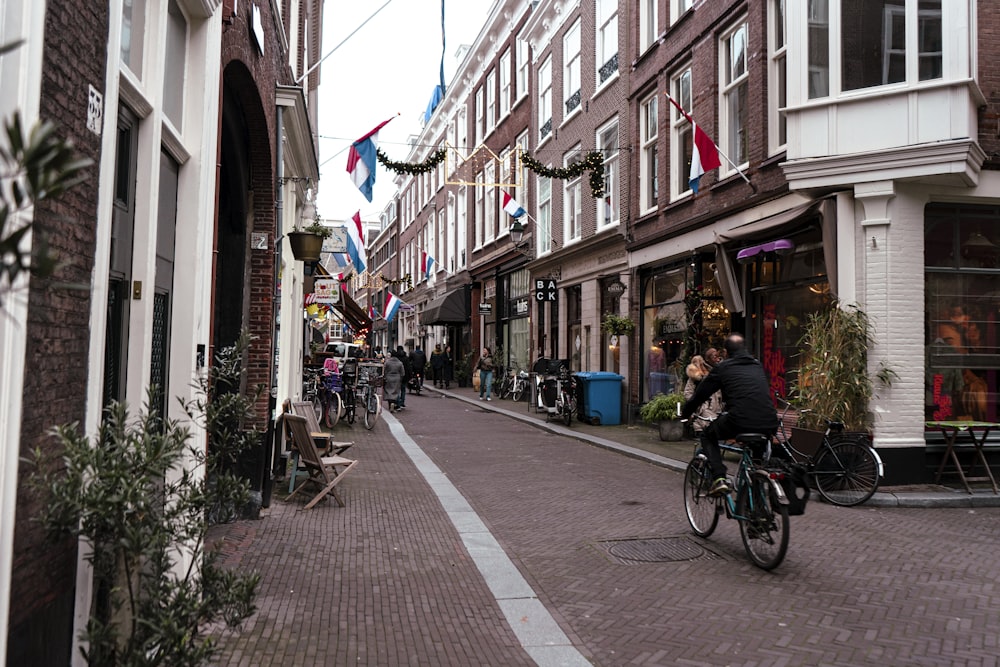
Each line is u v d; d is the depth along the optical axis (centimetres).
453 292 3161
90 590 344
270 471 779
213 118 563
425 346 4044
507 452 1249
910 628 462
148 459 264
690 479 717
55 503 242
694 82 1409
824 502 846
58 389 309
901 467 905
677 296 1505
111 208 358
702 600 518
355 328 2495
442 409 2081
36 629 296
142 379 432
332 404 1568
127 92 405
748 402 614
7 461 262
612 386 1636
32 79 271
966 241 972
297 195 1333
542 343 2322
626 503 841
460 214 3366
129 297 431
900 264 922
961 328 970
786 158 1070
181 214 538
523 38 2478
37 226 149
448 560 609
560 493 899
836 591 532
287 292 1178
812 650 431
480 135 3050
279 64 978
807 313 1115
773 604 507
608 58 1864
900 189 927
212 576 287
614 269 1777
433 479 979
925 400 952
